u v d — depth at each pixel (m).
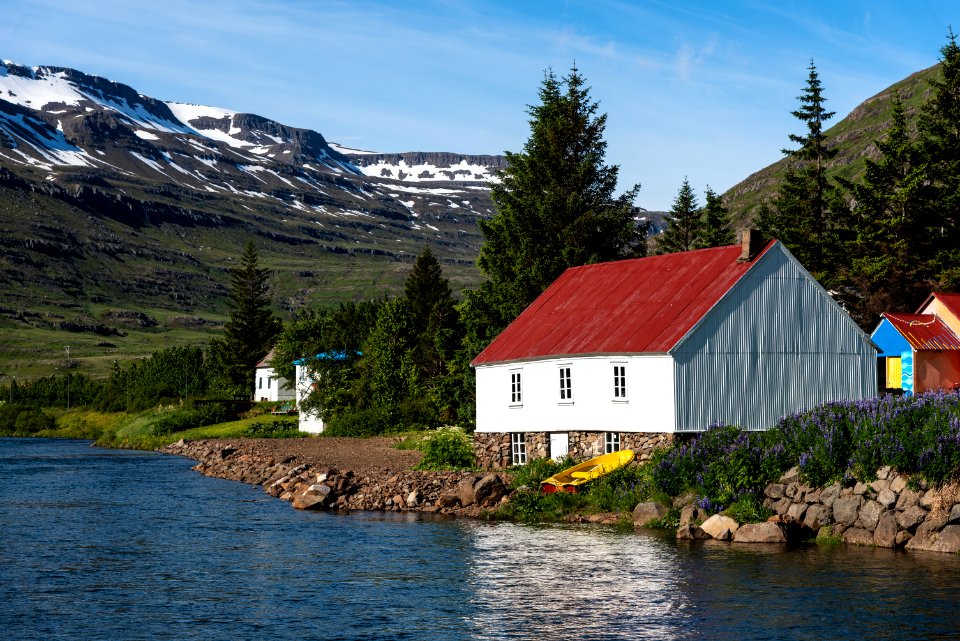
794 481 29.00
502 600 21.78
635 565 24.89
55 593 23.17
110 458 72.50
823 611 19.88
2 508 39.69
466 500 36.62
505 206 68.12
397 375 75.31
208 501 41.94
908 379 47.41
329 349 82.50
